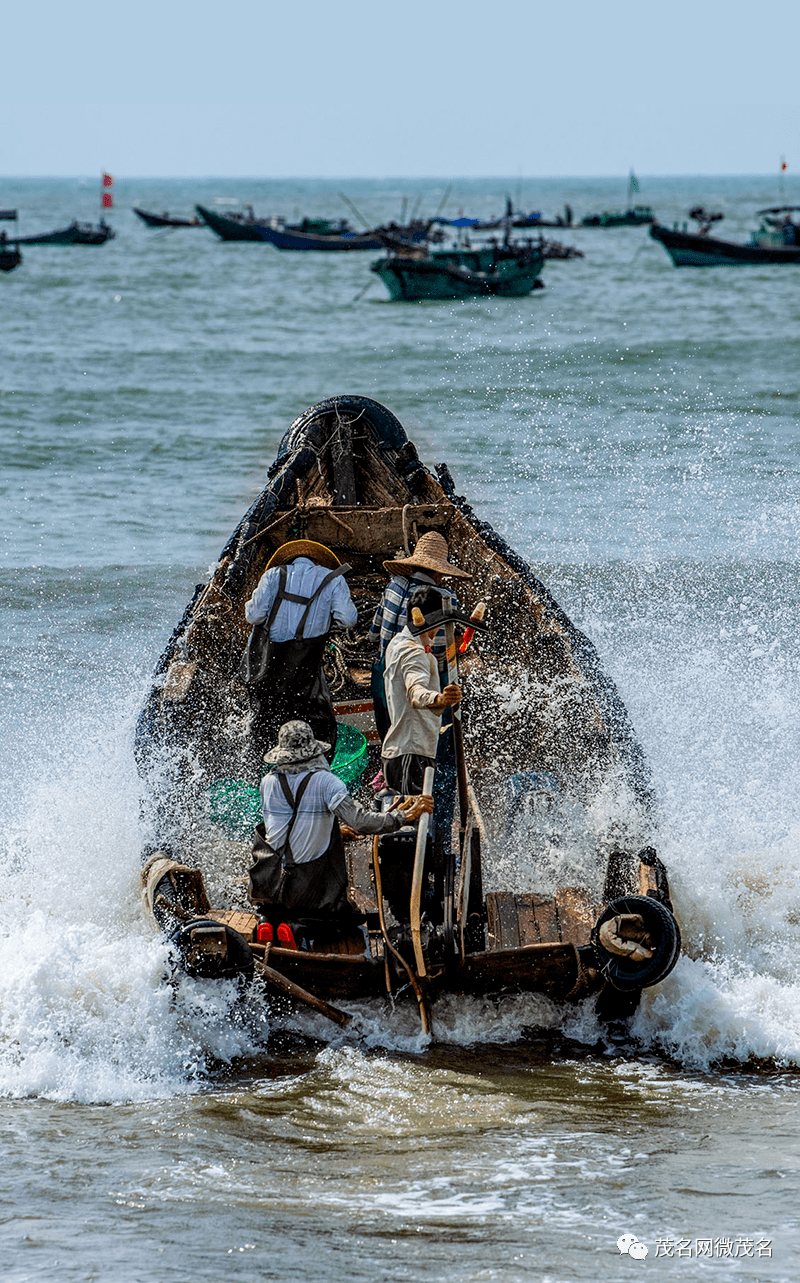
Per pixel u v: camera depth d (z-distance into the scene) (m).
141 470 69.81
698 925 25.22
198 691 30.97
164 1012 21.58
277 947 22.08
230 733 30.78
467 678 32.53
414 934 21.09
